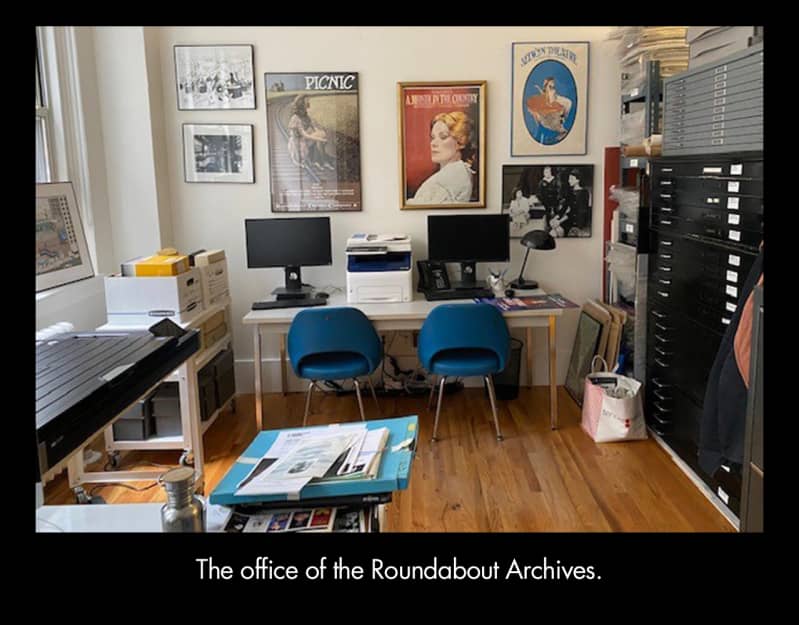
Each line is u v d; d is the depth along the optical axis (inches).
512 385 164.9
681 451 123.2
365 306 147.9
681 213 116.8
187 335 74.6
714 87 102.9
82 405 50.0
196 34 158.4
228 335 160.9
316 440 55.8
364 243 147.9
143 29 150.9
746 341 83.7
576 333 170.2
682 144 115.1
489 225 157.9
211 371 147.2
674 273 121.3
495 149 163.6
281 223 156.8
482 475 124.8
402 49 159.3
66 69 141.3
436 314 135.6
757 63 90.4
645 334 137.6
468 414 157.2
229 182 164.4
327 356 145.6
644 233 134.7
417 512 110.7
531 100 161.0
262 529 47.8
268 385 175.0
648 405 138.1
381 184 164.9
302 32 158.7
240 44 158.7
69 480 116.9
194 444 105.3
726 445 90.0
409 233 167.2
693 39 120.0
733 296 98.7
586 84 160.2
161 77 159.6
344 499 48.8
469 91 160.2
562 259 168.4
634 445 136.7
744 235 95.0
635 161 148.2
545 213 165.9
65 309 132.6
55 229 124.0
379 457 51.5
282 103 160.9
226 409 163.3
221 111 161.5
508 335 139.1
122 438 131.4
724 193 100.8
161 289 128.8
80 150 145.0
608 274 164.4
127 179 155.6
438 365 139.3
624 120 153.0
